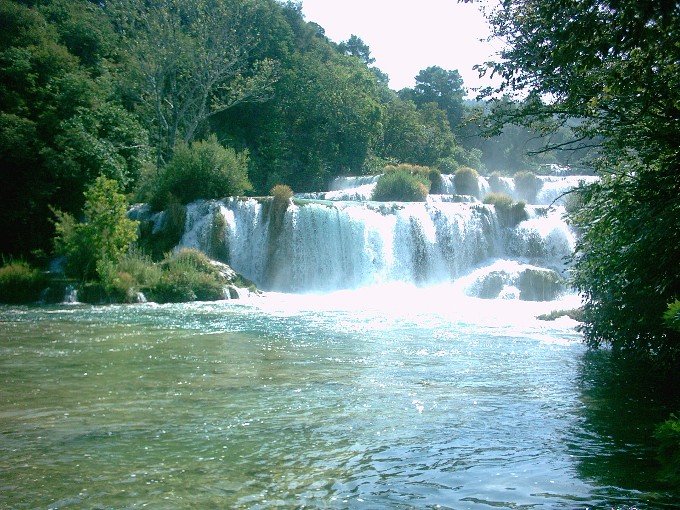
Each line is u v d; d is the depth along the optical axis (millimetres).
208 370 12086
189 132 41500
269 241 29891
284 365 12664
